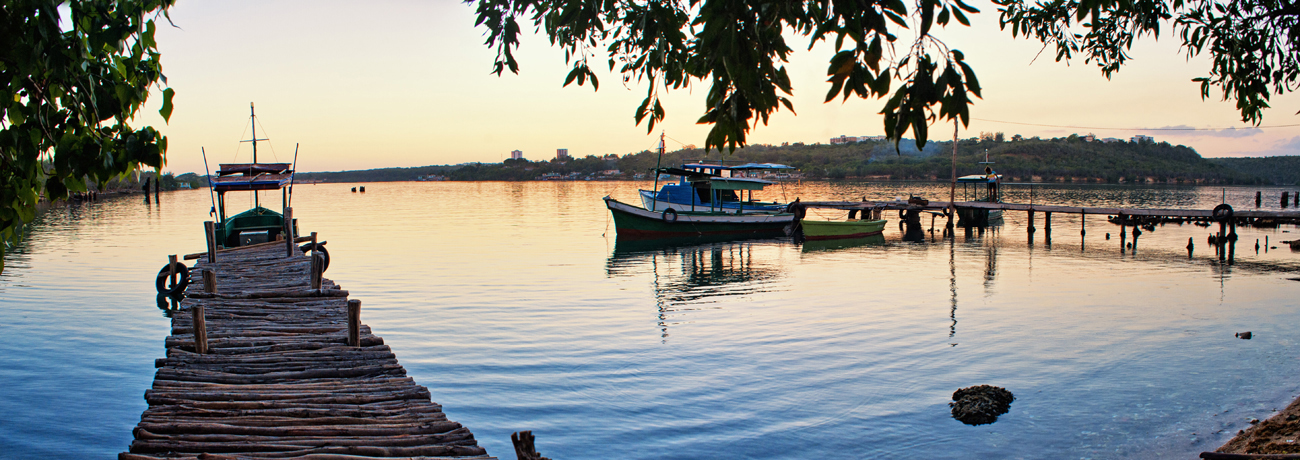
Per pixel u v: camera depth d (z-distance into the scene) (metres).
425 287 21.95
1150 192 104.62
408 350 13.87
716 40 3.34
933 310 17.78
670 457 8.88
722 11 3.28
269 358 8.72
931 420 9.93
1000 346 13.87
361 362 8.66
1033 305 18.39
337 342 9.47
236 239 23.14
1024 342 14.20
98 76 3.12
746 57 3.30
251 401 7.18
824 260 29.45
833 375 12.05
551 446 9.22
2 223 3.13
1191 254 30.44
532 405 10.69
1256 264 26.88
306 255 19.06
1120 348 13.64
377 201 97.88
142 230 43.97
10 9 2.74
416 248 33.97
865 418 10.05
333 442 6.28
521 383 11.73
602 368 12.57
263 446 6.17
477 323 16.41
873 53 2.96
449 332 15.45
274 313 11.39
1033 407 10.34
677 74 4.74
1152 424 9.62
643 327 15.95
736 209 44.09
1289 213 29.81
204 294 12.48
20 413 10.47
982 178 50.66
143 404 11.06
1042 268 26.19
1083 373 12.01
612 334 15.23
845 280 23.48
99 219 54.56
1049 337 14.62
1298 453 7.28
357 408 7.07
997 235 40.84
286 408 7.08
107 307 18.39
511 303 19.14
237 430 6.47
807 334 15.08
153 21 3.45
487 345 14.24
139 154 3.10
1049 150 163.00
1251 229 41.56
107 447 9.41
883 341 14.39
